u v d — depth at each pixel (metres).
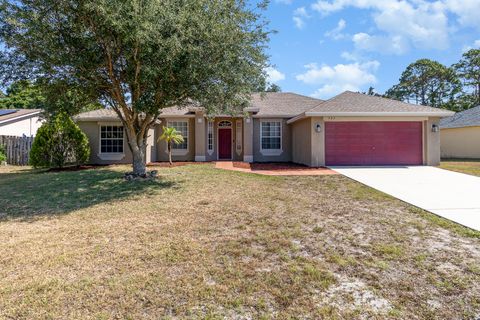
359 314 2.98
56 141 14.25
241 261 4.19
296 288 3.47
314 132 15.18
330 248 4.64
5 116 21.64
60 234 5.33
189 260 4.21
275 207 7.16
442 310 3.04
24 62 8.80
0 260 4.23
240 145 19.83
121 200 7.95
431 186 9.70
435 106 46.25
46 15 8.14
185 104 11.04
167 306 3.12
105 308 3.08
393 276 3.75
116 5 7.50
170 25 8.25
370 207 7.13
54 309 3.06
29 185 9.99
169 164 16.22
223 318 2.92
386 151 15.48
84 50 8.71
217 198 8.12
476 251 4.49
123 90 10.78
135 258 4.28
